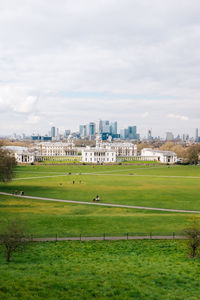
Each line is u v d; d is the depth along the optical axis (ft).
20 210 313.32
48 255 176.65
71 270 152.35
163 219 272.72
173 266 161.48
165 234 223.30
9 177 467.11
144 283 138.51
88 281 138.00
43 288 127.95
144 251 186.60
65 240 207.00
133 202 383.86
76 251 184.85
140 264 163.63
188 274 150.10
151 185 549.95
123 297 123.95
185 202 383.65
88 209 333.42
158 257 175.94
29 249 186.80
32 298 118.21
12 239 166.71
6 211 304.71
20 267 153.89
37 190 477.36
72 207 344.69
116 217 280.31
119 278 143.13
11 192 451.12
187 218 277.85
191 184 563.89
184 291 131.23
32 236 213.66
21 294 121.39
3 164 457.27
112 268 156.35
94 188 508.53
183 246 196.44
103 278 142.41
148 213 314.76
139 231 230.89
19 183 560.61
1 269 150.10
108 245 197.47
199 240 175.94
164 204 370.12
